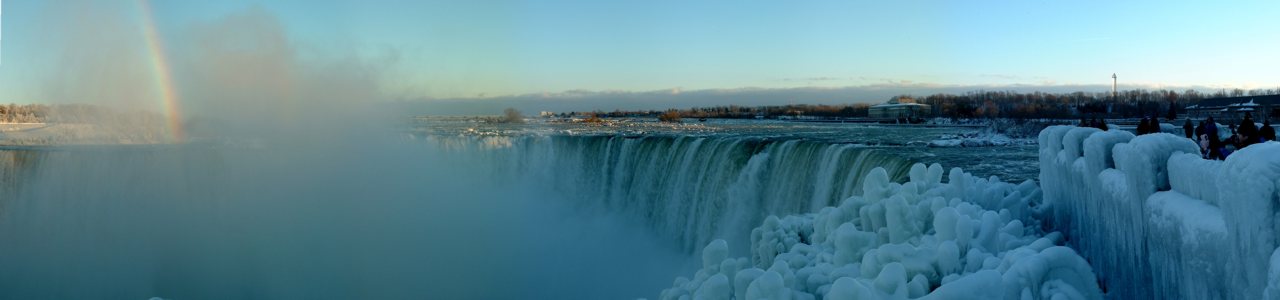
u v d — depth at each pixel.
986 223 6.07
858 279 5.00
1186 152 4.83
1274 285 2.75
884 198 7.55
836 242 6.33
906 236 6.31
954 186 8.00
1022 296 4.55
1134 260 5.25
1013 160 21.67
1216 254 3.67
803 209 20.50
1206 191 4.06
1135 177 5.14
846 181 18.39
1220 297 3.63
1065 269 4.83
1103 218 6.16
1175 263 4.33
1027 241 6.63
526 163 30.48
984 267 5.30
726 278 5.42
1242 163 3.20
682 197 25.31
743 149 23.08
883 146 27.77
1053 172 8.48
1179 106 63.12
